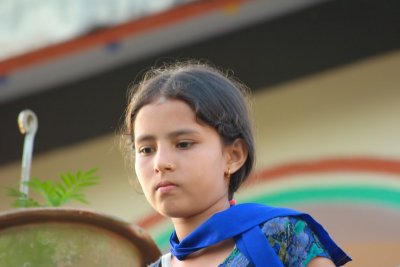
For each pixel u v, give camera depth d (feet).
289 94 27.07
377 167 25.95
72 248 9.89
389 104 26.32
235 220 9.83
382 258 25.30
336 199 26.03
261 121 27.07
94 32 24.66
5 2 27.73
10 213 9.72
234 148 10.29
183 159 9.71
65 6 26.20
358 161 26.14
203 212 9.98
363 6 26.55
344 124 26.53
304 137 26.73
